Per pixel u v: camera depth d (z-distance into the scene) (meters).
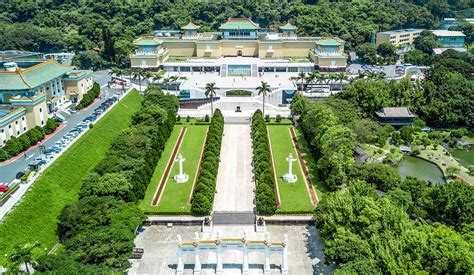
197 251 95.38
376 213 91.06
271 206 116.81
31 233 99.94
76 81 194.25
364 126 166.62
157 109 173.25
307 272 96.12
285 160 152.25
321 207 103.88
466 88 199.75
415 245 82.31
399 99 193.75
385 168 123.81
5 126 141.88
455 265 77.81
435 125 196.75
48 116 172.62
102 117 166.12
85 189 114.31
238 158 155.38
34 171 114.31
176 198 126.00
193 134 177.75
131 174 125.12
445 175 145.75
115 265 88.00
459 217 100.94
